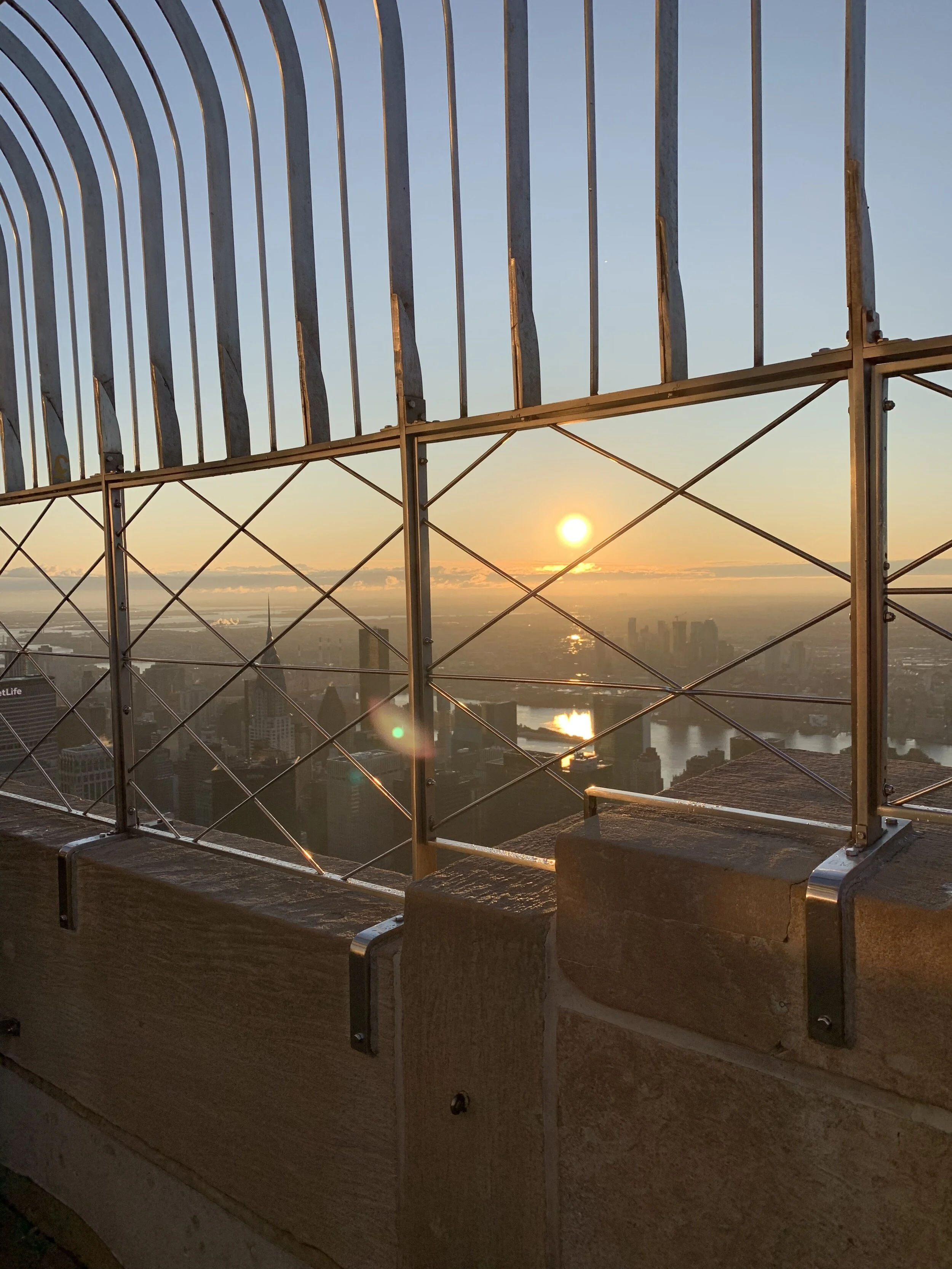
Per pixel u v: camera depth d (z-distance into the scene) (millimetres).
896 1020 1223
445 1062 1685
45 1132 2598
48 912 2508
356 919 1946
